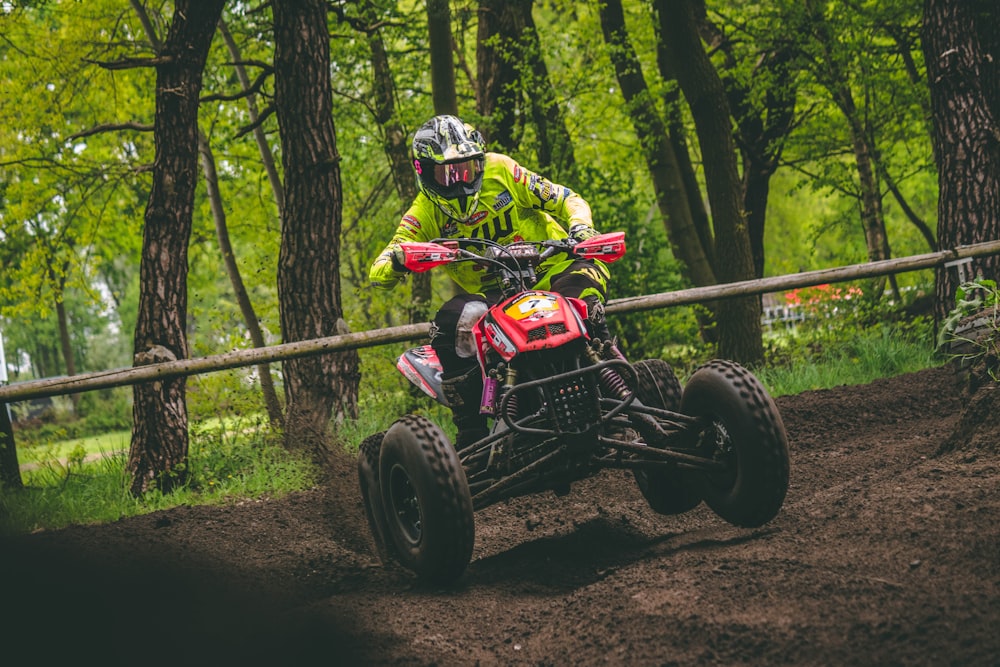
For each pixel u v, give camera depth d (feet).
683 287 57.11
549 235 20.47
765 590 14.40
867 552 15.40
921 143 71.72
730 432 17.37
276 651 15.56
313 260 38.50
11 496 31.99
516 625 15.89
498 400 17.58
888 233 105.19
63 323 138.41
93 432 111.55
